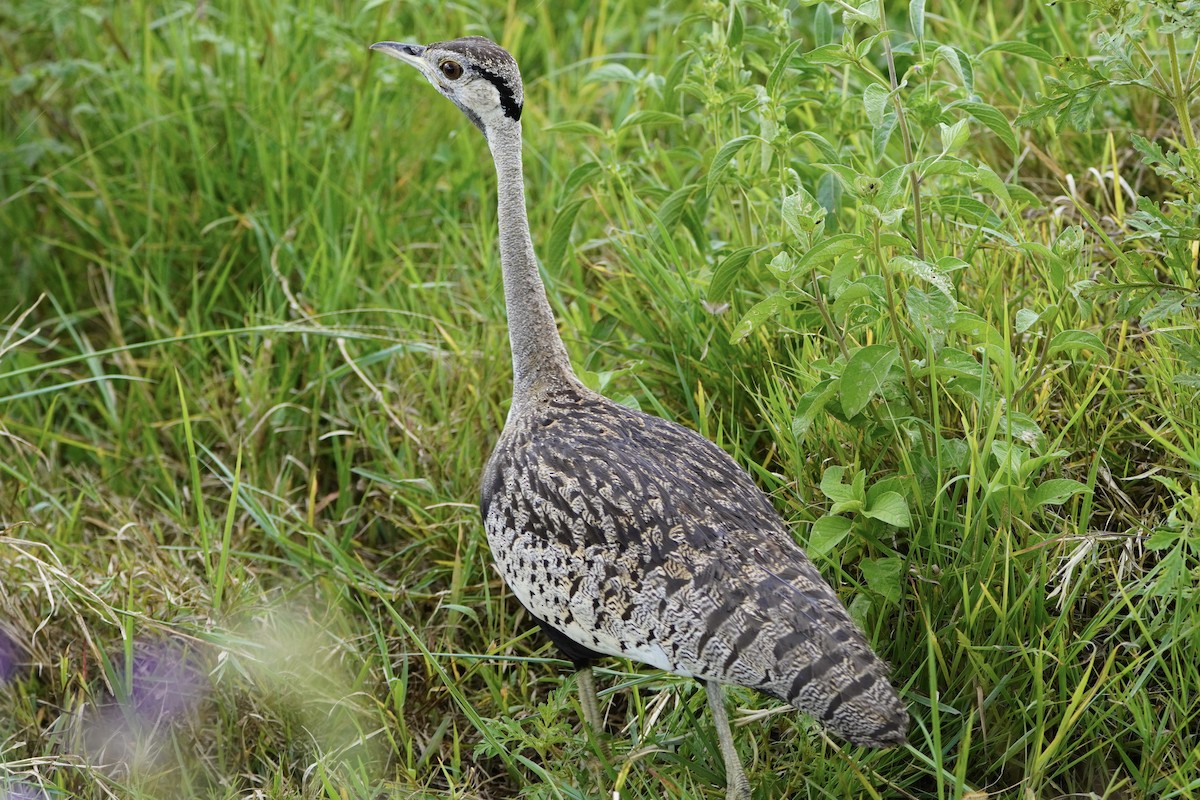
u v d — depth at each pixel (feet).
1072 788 23.53
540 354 25.88
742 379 28.78
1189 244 26.45
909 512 23.84
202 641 27.25
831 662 20.79
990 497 23.58
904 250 25.21
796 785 23.75
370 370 34.65
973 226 28.73
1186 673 22.97
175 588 29.45
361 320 35.45
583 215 37.17
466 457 30.91
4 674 28.55
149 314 35.58
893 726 20.45
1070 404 26.30
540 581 23.47
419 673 28.58
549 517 23.32
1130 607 22.82
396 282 36.24
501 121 25.59
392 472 31.68
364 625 29.48
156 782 26.94
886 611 24.47
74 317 37.06
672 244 29.86
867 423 25.46
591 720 24.98
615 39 43.50
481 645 28.84
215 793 27.09
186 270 37.88
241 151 38.68
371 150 39.52
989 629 23.94
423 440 31.68
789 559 22.27
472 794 25.53
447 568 29.89
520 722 26.03
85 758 26.71
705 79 30.50
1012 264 29.35
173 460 34.27
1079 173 33.22
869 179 23.56
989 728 23.65
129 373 35.47
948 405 26.27
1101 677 22.27
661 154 33.91
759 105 28.58
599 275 33.47
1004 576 23.08
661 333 30.66
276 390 33.78
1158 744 22.36
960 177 27.89
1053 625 23.63
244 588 29.35
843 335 25.40
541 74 43.93
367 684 28.07
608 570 22.56
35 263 39.27
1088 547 23.06
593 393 25.98
